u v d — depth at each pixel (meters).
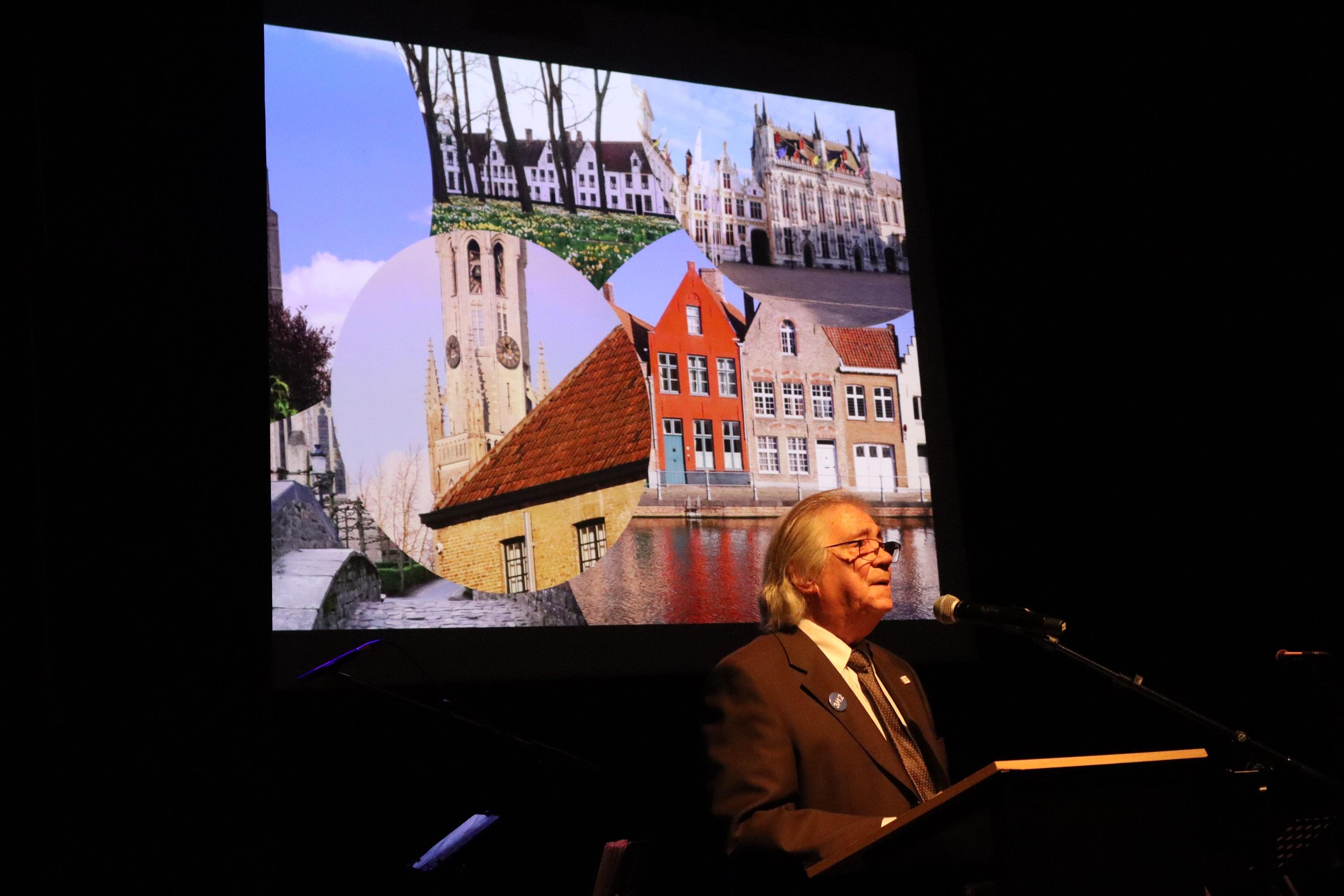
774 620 2.02
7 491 1.31
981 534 3.54
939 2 3.77
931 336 3.66
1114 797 1.28
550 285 3.39
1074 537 3.60
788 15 3.54
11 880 1.25
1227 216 3.90
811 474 3.57
